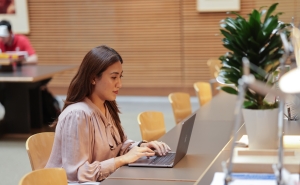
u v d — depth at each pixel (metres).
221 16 7.07
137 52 7.48
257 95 2.04
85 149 2.35
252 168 1.84
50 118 5.94
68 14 7.57
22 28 7.68
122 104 7.27
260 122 2.03
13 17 7.67
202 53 7.25
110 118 2.61
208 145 2.64
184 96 4.04
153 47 7.41
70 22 7.59
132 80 7.58
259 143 2.04
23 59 5.55
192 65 7.34
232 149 1.36
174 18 7.25
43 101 5.89
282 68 1.45
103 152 2.43
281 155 1.36
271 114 2.02
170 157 2.39
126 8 7.38
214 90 5.55
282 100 1.33
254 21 2.06
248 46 2.08
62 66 5.99
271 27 2.04
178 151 2.27
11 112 5.56
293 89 1.13
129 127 5.78
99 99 2.51
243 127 2.85
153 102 7.38
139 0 7.31
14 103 5.55
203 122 3.30
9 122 5.58
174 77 7.43
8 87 5.53
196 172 2.13
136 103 7.33
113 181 2.04
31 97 5.75
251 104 2.06
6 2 7.63
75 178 2.32
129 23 7.41
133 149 2.37
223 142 2.71
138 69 7.53
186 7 7.18
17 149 4.99
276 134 2.04
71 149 2.33
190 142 2.73
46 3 7.60
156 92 7.54
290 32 2.11
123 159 2.30
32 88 5.63
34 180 1.93
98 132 2.43
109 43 7.54
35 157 2.52
